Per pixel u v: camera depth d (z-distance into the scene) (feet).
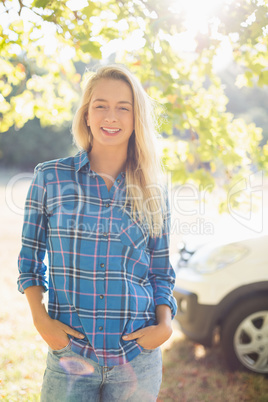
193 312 12.10
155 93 13.33
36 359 12.69
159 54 12.28
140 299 5.86
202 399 11.07
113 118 6.13
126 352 5.69
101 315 5.60
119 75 6.31
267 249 11.96
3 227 36.42
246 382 11.58
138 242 6.00
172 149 13.83
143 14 11.57
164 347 14.24
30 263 5.87
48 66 14.47
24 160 104.94
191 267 12.92
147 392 5.87
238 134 13.97
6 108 14.34
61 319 5.70
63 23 11.68
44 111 15.01
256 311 11.66
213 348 14.05
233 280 11.84
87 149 6.66
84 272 5.62
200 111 13.64
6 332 14.69
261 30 11.11
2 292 19.52
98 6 11.75
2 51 12.32
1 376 11.44
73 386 5.63
